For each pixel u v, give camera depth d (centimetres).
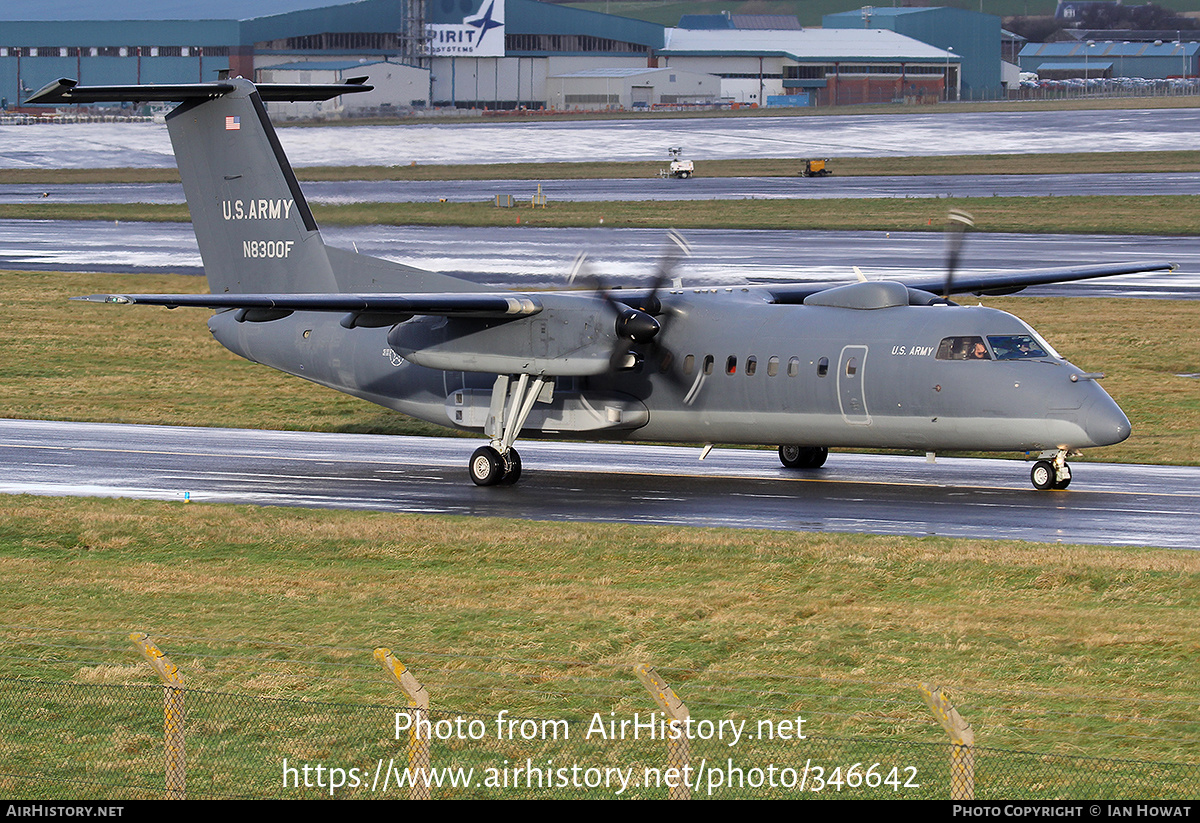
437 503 6912
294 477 7694
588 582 5244
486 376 7838
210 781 3341
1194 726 3581
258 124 8231
